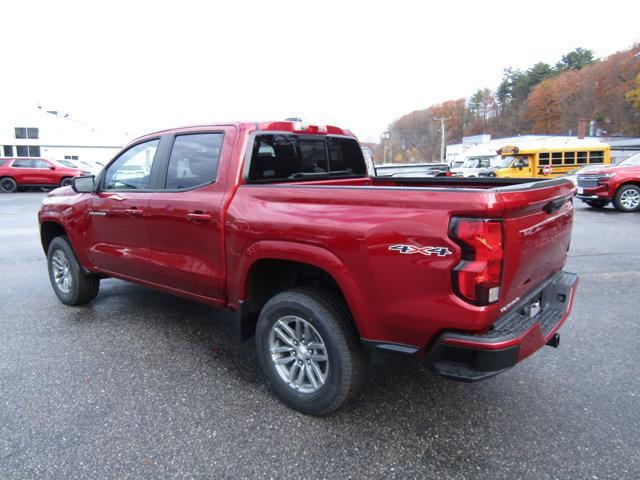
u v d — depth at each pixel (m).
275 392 3.35
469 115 118.56
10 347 4.20
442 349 2.54
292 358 3.17
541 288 3.06
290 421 3.06
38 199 19.64
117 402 3.29
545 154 24.72
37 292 5.93
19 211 15.41
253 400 3.32
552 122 91.75
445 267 2.41
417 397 3.35
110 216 4.43
